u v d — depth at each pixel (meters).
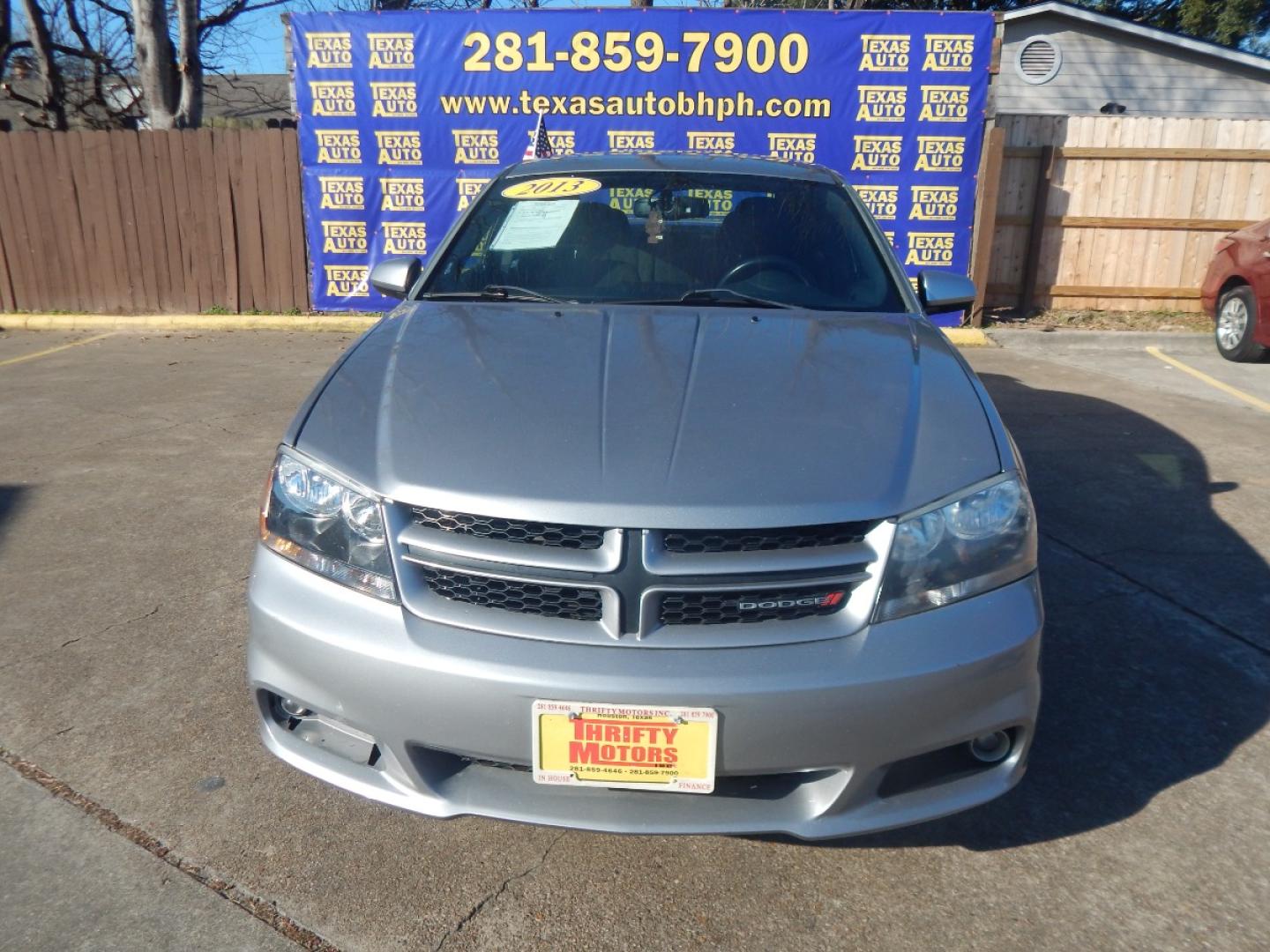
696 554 2.13
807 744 2.08
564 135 9.34
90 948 2.20
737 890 2.42
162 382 7.56
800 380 2.61
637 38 9.04
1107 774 2.85
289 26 9.26
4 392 7.22
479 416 2.42
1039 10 15.18
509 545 2.16
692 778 2.10
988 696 2.17
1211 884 2.43
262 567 2.36
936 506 2.22
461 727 2.12
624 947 2.24
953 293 3.60
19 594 3.90
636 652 2.09
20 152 9.97
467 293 3.43
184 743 2.94
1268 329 7.99
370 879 2.43
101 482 5.21
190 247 10.04
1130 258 9.87
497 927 2.29
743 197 3.76
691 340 2.87
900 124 9.06
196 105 13.34
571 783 2.12
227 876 2.42
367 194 9.62
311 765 2.31
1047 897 2.39
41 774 2.79
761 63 9.01
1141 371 8.12
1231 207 9.64
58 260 10.23
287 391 7.25
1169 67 15.41
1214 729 3.08
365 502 2.26
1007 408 6.91
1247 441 6.14
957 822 2.66
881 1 19.42
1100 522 4.78
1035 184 9.69
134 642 3.53
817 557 2.14
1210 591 4.02
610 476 2.19
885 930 2.29
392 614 2.18
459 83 9.28
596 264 3.50
